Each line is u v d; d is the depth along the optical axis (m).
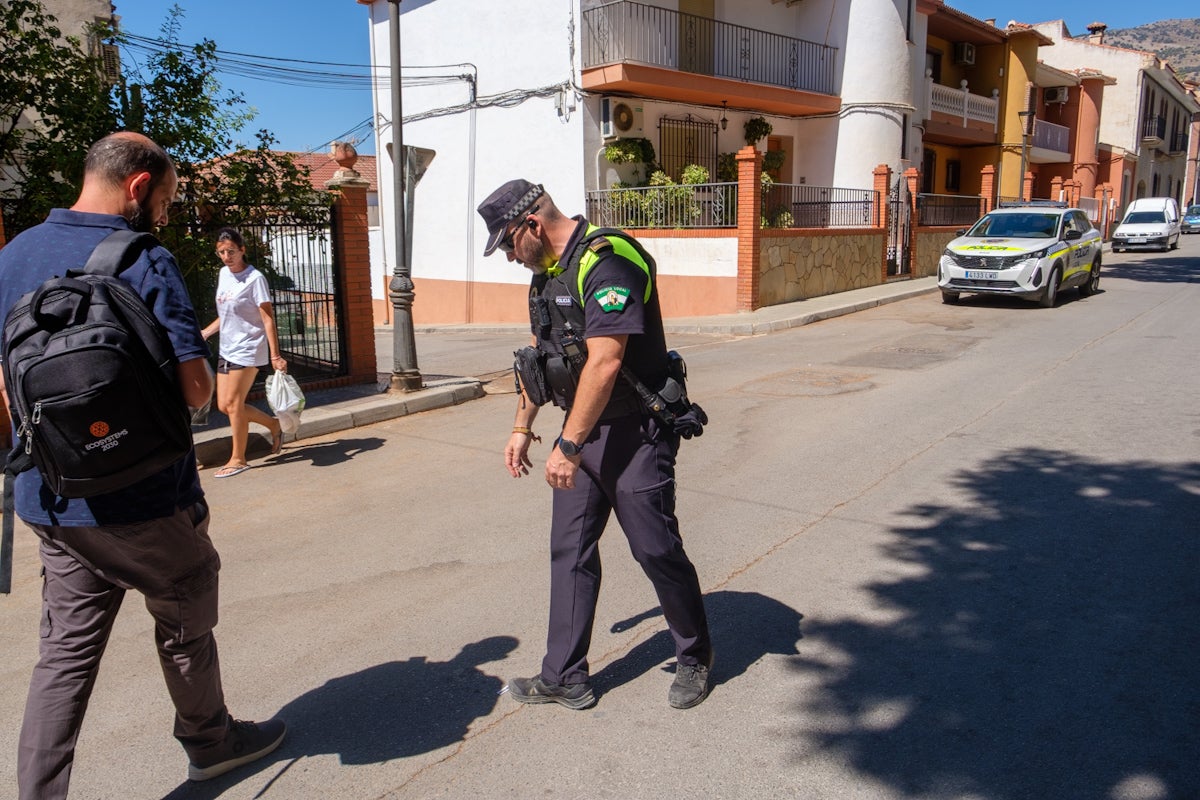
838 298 16.16
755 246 14.48
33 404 2.09
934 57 25.98
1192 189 55.62
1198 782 2.62
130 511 2.32
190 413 2.46
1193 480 5.35
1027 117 25.33
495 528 5.11
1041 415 7.12
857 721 3.02
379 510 5.54
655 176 16.45
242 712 3.21
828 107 19.70
